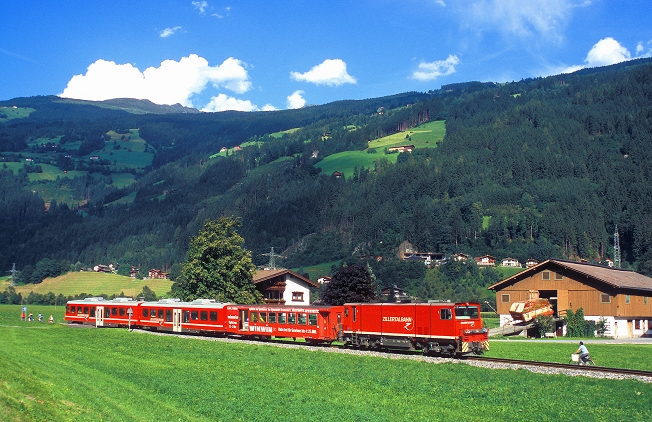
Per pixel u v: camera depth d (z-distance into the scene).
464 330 41.19
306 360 38.66
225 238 73.69
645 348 51.25
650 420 22.92
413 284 155.62
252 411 23.69
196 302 62.09
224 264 72.38
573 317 71.38
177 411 23.56
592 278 71.25
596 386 29.22
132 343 48.16
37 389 24.72
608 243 193.00
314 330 49.50
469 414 23.83
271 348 46.12
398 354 43.38
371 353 43.47
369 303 47.97
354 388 28.69
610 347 52.12
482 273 159.50
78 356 38.91
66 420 20.92
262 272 88.38
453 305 41.56
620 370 32.88
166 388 27.88
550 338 66.62
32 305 142.00
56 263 190.00
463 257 173.75
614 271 83.06
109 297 154.25
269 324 53.28
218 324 57.81
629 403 25.61
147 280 182.50
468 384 29.89
